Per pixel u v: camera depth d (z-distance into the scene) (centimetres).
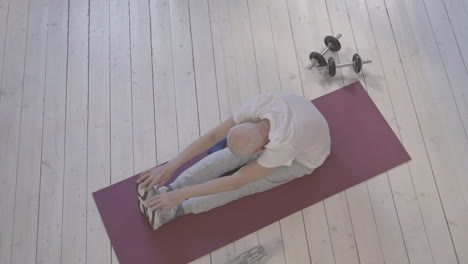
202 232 198
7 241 194
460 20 252
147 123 223
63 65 236
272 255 196
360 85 235
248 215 202
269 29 250
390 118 226
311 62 238
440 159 216
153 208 179
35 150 214
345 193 208
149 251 193
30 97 226
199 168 197
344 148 218
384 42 247
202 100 230
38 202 203
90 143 217
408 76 237
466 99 231
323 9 255
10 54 236
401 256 197
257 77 237
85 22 247
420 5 256
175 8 253
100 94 229
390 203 207
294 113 176
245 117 181
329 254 197
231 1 257
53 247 194
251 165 175
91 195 206
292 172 197
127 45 243
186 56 241
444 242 199
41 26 245
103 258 193
